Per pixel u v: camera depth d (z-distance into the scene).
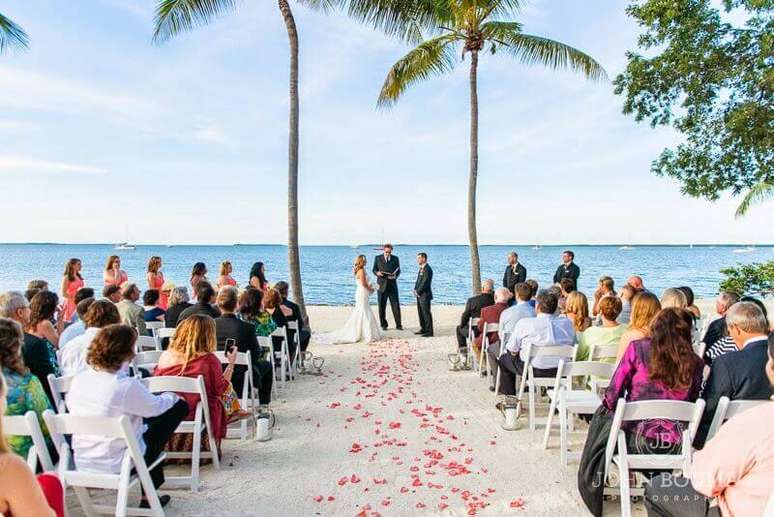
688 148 11.38
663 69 10.79
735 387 3.33
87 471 3.31
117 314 4.63
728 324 3.68
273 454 4.87
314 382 7.64
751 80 10.07
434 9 11.04
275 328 7.03
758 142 10.23
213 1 9.90
